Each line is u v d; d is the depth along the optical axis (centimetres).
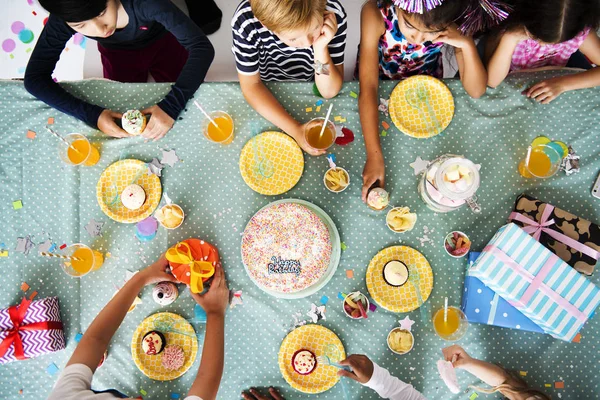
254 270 134
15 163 148
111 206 146
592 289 131
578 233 138
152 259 144
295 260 134
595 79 147
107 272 143
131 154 149
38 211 147
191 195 147
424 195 141
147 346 134
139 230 144
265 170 147
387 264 140
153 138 147
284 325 141
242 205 146
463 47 138
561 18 125
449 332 137
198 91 151
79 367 117
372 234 144
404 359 139
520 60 168
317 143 146
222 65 224
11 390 140
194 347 139
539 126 149
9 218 146
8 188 147
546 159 146
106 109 148
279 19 117
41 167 148
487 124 149
